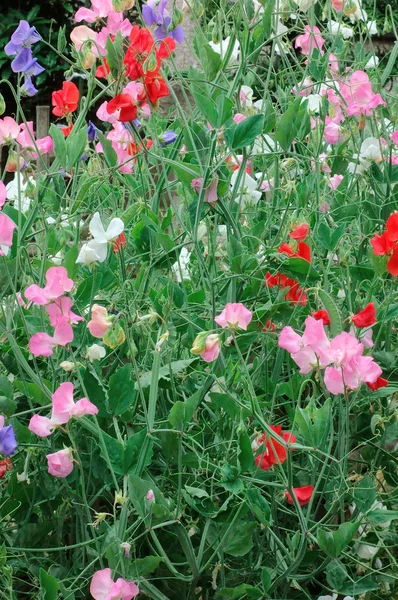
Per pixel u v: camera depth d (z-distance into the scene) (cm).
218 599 172
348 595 172
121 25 192
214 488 180
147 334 178
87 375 157
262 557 179
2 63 669
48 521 179
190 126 197
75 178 217
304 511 188
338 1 265
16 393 187
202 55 196
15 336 182
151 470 182
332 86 254
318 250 212
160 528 171
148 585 151
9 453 151
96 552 158
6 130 178
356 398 186
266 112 214
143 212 202
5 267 158
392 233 173
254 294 195
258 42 221
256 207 243
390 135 250
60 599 168
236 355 188
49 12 707
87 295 172
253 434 171
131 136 214
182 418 149
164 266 198
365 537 177
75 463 167
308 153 239
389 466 196
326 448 183
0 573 156
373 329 202
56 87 716
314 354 149
